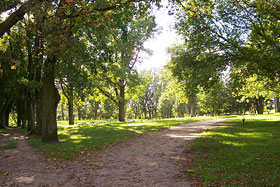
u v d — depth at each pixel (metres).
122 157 9.15
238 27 14.67
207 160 7.67
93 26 9.58
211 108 55.12
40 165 8.17
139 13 10.09
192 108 52.88
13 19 8.17
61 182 6.16
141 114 84.00
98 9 9.17
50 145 12.22
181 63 16.81
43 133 13.58
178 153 9.23
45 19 10.94
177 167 7.24
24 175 6.89
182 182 5.80
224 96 52.25
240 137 11.94
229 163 7.01
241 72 14.59
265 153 7.86
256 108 58.88
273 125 17.14
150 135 15.58
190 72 16.67
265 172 5.91
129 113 87.31
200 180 5.81
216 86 17.14
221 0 15.12
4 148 12.27
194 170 6.63
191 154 8.84
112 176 6.61
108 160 8.71
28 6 8.41
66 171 7.27
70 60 13.04
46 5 9.64
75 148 11.02
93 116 84.00
